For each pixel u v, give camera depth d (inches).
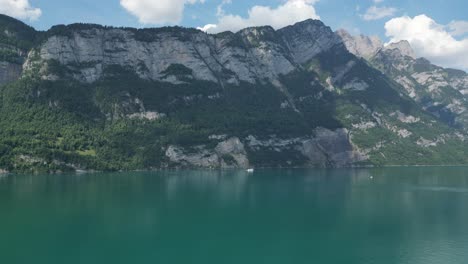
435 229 5885.8
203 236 5541.3
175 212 6948.8
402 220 6432.1
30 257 4685.0
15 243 5152.6
